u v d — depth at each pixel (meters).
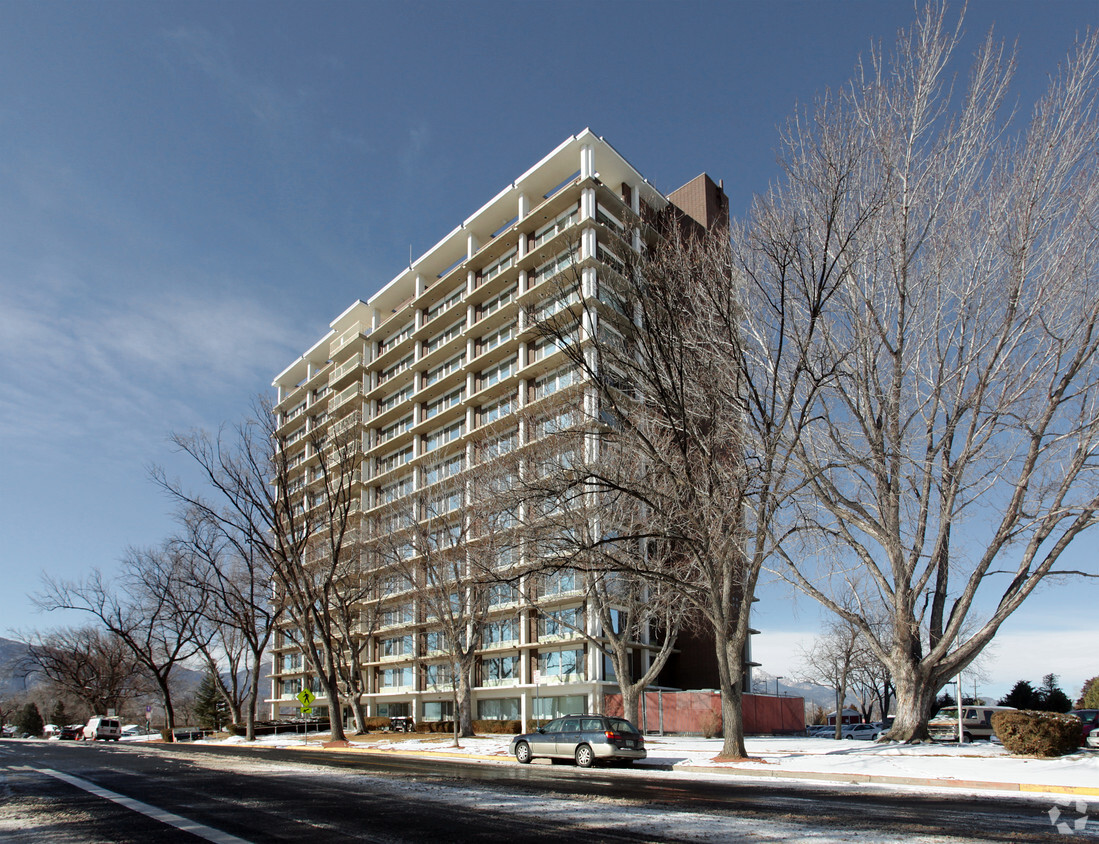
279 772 19.02
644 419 25.28
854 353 25.20
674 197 54.09
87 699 80.19
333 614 54.50
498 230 61.53
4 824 10.48
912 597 25.80
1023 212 23.89
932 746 23.91
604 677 44.28
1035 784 14.70
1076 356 22.91
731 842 8.53
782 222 23.50
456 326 61.56
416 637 56.66
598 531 28.44
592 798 13.10
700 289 23.75
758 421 23.16
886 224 25.36
